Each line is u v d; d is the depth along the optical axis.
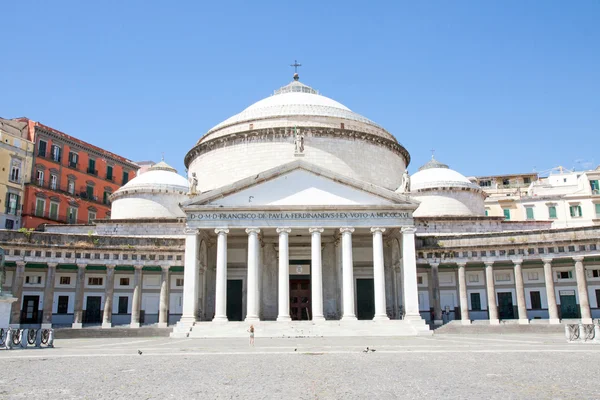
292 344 35.09
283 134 61.03
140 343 37.91
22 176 74.94
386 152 65.06
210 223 49.12
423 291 59.34
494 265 58.62
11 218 72.94
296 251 57.47
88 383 17.89
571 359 24.00
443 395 15.28
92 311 58.56
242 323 46.00
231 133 62.09
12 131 75.50
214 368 21.86
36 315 56.78
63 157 81.50
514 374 19.39
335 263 56.16
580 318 54.31
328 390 16.28
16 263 52.09
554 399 14.60
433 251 56.56
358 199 49.94
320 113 64.62
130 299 59.66
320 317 47.19
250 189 50.03
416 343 35.25
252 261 48.47
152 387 17.03
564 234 53.03
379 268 48.59
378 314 47.88
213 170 63.44
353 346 32.81
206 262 55.34
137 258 55.94
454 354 27.09
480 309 58.84
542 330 48.91
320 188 50.22
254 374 19.94
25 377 19.33
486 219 63.28
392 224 49.31
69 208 81.25
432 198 68.12
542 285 57.53
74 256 54.12
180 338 43.59
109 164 89.81
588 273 55.59
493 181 112.06
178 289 59.41
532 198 90.44
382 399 14.77
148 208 67.44
